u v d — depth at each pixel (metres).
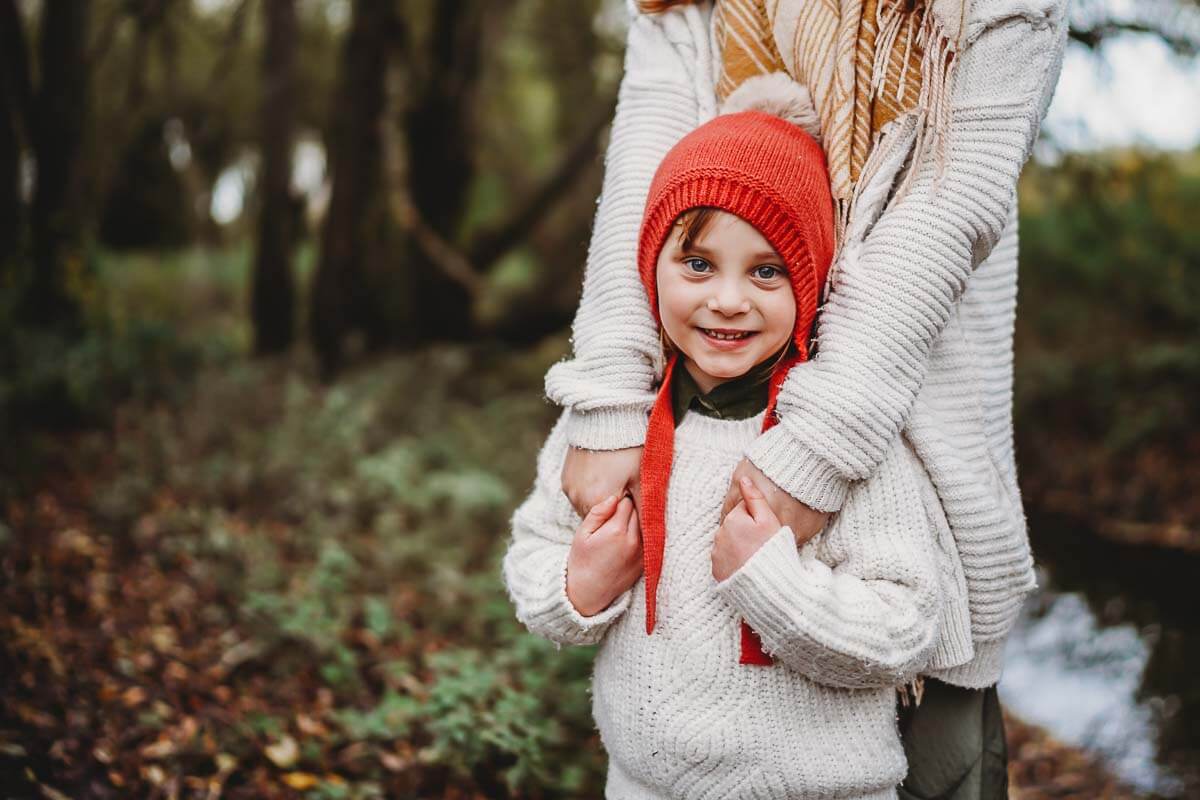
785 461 1.53
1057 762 4.14
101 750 2.72
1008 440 1.83
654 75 1.83
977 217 1.57
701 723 1.61
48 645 3.28
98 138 9.03
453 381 9.09
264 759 2.86
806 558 1.60
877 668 1.51
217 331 11.67
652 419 1.64
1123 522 7.55
